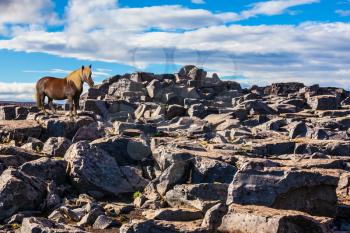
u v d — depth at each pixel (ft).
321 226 38.63
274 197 45.29
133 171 62.28
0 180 50.42
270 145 88.43
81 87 91.71
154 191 56.34
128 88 170.19
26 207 49.08
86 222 45.60
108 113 118.93
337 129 135.85
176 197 52.47
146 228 39.22
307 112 178.91
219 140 95.40
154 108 121.60
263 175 46.65
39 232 38.47
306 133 112.37
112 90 196.03
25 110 130.82
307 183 46.60
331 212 48.16
